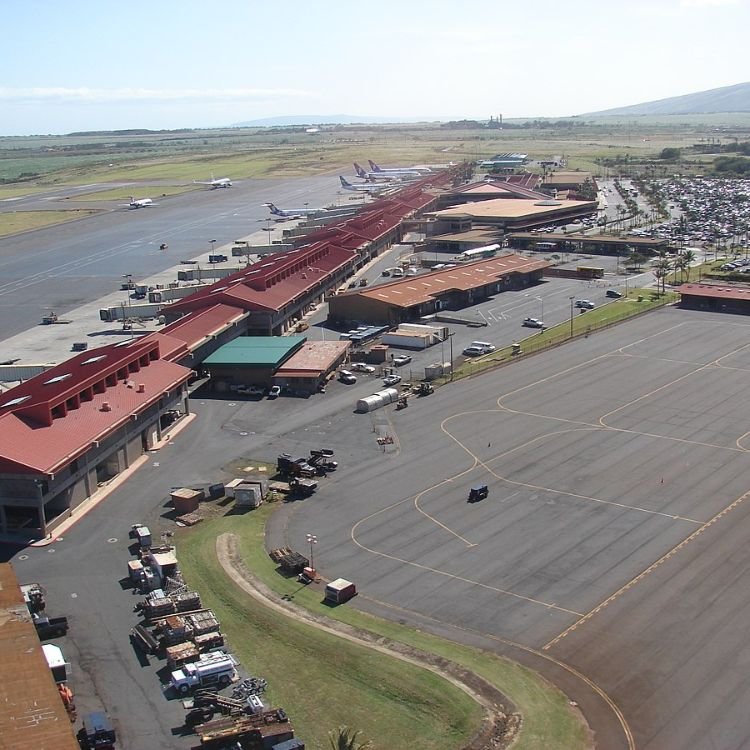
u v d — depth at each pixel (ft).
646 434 351.87
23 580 249.34
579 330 524.93
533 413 380.17
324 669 202.69
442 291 587.68
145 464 337.72
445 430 362.53
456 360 468.75
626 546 259.19
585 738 176.55
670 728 179.42
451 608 228.43
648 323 544.62
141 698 194.18
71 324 593.83
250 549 265.34
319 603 233.35
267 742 176.14
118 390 347.97
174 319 538.88
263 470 327.06
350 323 553.64
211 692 194.90
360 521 281.95
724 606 224.74
